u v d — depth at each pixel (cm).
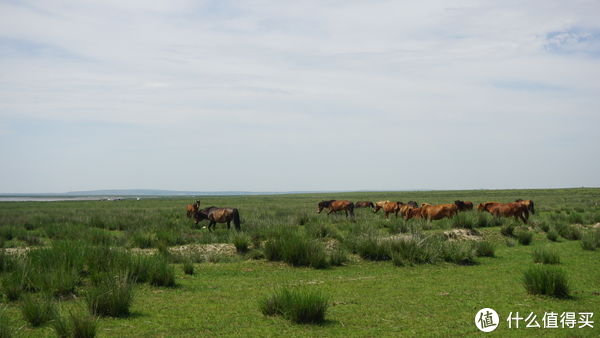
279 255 1367
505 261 1385
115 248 1225
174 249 1562
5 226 2166
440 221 2231
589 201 4875
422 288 1014
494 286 1029
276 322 746
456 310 823
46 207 5391
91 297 784
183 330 700
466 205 2827
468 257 1380
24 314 728
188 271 1180
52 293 861
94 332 639
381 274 1199
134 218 2914
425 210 2262
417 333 689
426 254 1383
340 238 1700
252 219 2617
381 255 1411
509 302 879
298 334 684
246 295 945
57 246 1146
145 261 1092
